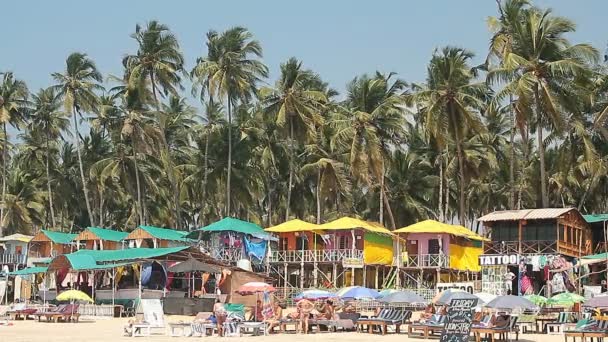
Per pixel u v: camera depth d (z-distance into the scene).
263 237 96.31
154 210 143.25
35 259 106.06
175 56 114.00
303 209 135.75
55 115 132.25
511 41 90.38
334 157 120.19
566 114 91.06
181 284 93.19
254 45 111.81
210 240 97.00
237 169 122.19
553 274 80.31
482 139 114.62
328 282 96.25
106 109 121.69
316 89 125.06
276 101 113.75
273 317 58.19
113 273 83.94
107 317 76.75
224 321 55.03
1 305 96.56
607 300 51.59
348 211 131.75
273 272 98.69
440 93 96.50
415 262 95.56
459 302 40.19
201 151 126.06
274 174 134.38
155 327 55.78
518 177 119.38
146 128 118.56
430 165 120.44
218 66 110.06
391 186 121.38
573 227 86.25
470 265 99.69
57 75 120.94
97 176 128.12
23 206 137.00
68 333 56.88
